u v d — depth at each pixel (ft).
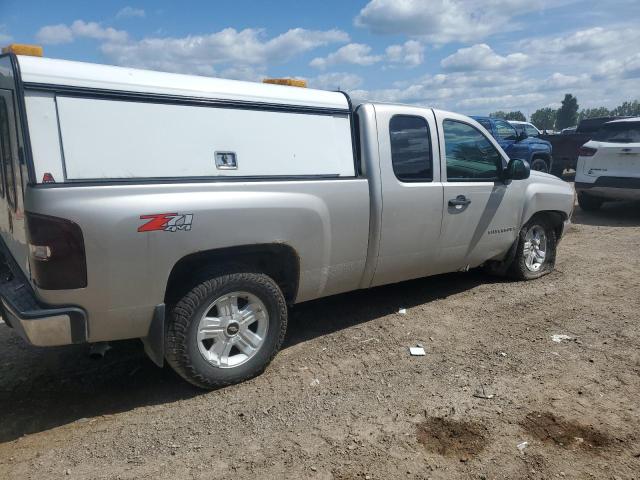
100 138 9.72
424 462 9.31
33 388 11.96
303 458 9.43
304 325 15.57
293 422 10.55
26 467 9.14
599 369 12.81
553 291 18.74
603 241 27.35
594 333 15.03
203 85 11.10
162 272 10.36
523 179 17.98
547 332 15.11
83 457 9.43
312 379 12.32
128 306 10.17
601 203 36.35
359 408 11.07
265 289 11.96
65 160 9.37
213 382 11.53
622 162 32.07
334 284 13.83
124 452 9.59
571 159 54.90
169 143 10.49
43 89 9.18
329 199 12.87
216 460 9.36
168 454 9.53
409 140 14.79
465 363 13.14
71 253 9.34
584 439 9.96
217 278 11.19
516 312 16.66
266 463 9.29
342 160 13.38
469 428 10.33
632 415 10.77
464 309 16.88
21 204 9.90
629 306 17.24
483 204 16.97
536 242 20.18
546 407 11.08
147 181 10.17
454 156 16.15
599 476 8.93
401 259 15.01
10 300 10.05
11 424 10.52
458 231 16.35
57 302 9.55
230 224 11.05
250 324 12.10
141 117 10.19
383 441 9.92
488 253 17.95
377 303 17.39
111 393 11.75
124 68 10.34
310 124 12.75
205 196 10.72
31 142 9.06
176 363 11.09
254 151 11.68
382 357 13.48
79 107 9.53
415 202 14.76
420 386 11.99
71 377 12.48
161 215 10.14
